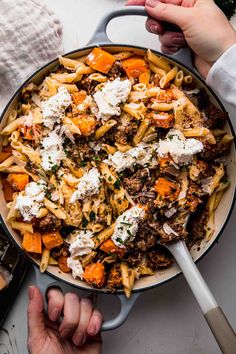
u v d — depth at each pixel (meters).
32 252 0.60
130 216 0.58
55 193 0.59
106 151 0.60
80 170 0.60
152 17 0.61
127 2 0.67
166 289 0.71
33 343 0.63
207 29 0.59
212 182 0.60
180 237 0.59
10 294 0.68
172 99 0.60
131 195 0.60
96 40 0.60
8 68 0.67
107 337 0.71
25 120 0.60
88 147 0.60
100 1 0.70
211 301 0.56
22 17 0.67
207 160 0.61
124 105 0.59
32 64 0.68
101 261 0.61
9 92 0.69
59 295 0.62
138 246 0.60
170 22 0.61
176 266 0.61
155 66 0.61
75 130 0.58
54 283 0.63
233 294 0.71
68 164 0.60
